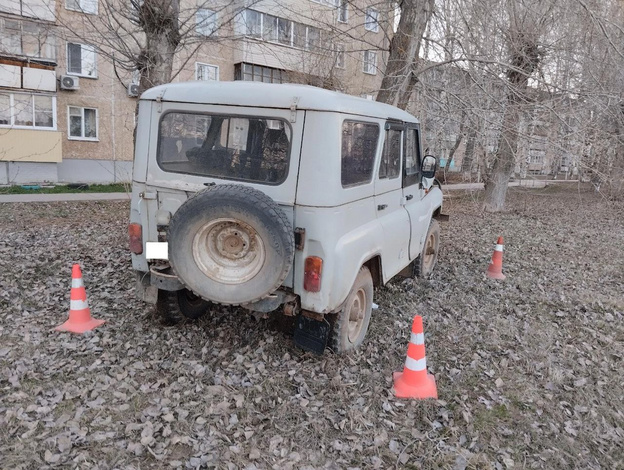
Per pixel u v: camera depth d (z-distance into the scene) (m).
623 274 7.45
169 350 4.00
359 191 3.79
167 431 2.89
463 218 13.05
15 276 5.75
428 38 8.61
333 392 3.48
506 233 10.70
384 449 2.90
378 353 4.23
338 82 10.62
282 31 11.56
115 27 8.05
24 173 18.88
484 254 8.41
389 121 4.38
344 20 10.74
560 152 8.15
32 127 18.58
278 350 4.07
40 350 3.87
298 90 3.40
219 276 3.29
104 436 2.83
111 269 6.28
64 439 2.75
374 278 4.47
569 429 3.26
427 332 4.72
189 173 3.66
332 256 3.38
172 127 3.68
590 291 6.45
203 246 3.31
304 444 2.91
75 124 20.22
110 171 21.30
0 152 17.98
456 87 8.71
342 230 3.51
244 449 2.83
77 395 3.24
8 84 17.64
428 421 3.21
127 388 3.36
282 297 3.45
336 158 3.35
